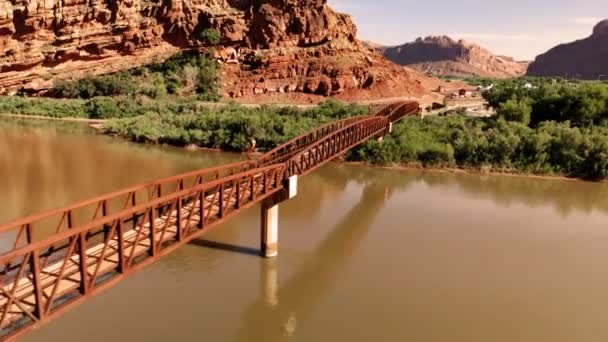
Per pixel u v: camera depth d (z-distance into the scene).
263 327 16.70
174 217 17.33
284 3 105.00
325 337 16.30
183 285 19.34
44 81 100.88
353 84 93.94
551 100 60.06
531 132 48.72
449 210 31.45
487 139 47.06
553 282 21.03
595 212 32.12
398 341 16.14
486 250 24.48
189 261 21.62
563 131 46.66
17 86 102.56
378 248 24.28
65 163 43.53
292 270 21.27
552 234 27.28
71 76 102.19
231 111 66.81
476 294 19.67
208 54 102.19
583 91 57.47
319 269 21.48
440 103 86.75
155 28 108.81
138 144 55.81
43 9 106.81
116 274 12.20
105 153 49.41
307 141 34.56
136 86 92.00
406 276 21.11
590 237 26.98
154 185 15.30
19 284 11.45
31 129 66.50
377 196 34.53
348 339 16.23
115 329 16.03
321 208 31.16
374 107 70.56
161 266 20.98
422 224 28.33
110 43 107.06
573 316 18.23
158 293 18.61
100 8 109.56
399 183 38.91
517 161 44.34
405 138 47.16
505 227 28.27
